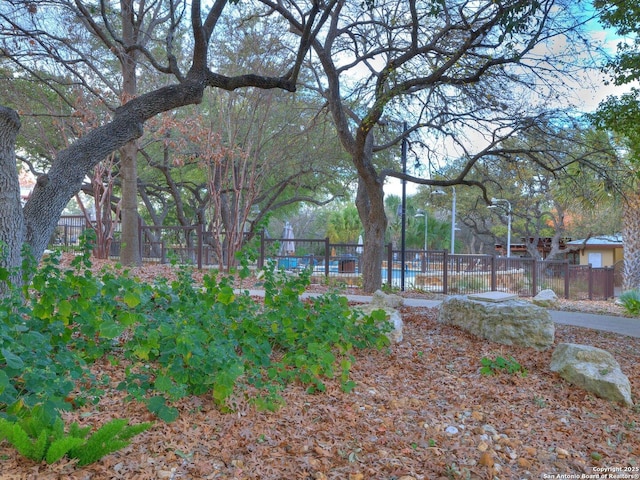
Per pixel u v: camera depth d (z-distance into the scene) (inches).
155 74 689.6
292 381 200.8
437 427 179.0
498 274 689.0
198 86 289.6
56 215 238.7
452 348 290.8
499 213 1379.2
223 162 693.3
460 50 355.3
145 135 724.0
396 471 143.3
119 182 956.0
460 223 1834.4
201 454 136.6
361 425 172.2
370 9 379.9
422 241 1697.8
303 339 223.9
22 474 109.0
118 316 170.1
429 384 228.7
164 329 156.7
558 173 472.1
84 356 177.6
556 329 382.0
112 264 523.5
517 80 397.4
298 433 158.7
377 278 536.4
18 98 597.3
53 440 117.9
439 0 324.5
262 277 235.0
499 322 307.1
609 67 380.5
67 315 163.2
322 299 255.6
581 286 759.7
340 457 147.9
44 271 166.7
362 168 491.2
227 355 160.7
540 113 413.7
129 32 560.4
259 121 702.5
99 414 148.0
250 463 136.3
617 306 604.4
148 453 131.5
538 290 723.4
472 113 426.6
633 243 789.2
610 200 608.4
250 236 640.4
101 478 115.3
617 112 386.9
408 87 386.0
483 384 233.5
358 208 560.4
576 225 1363.2
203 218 1087.0
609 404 219.9
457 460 155.2
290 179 919.0
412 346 288.7
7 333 136.9
